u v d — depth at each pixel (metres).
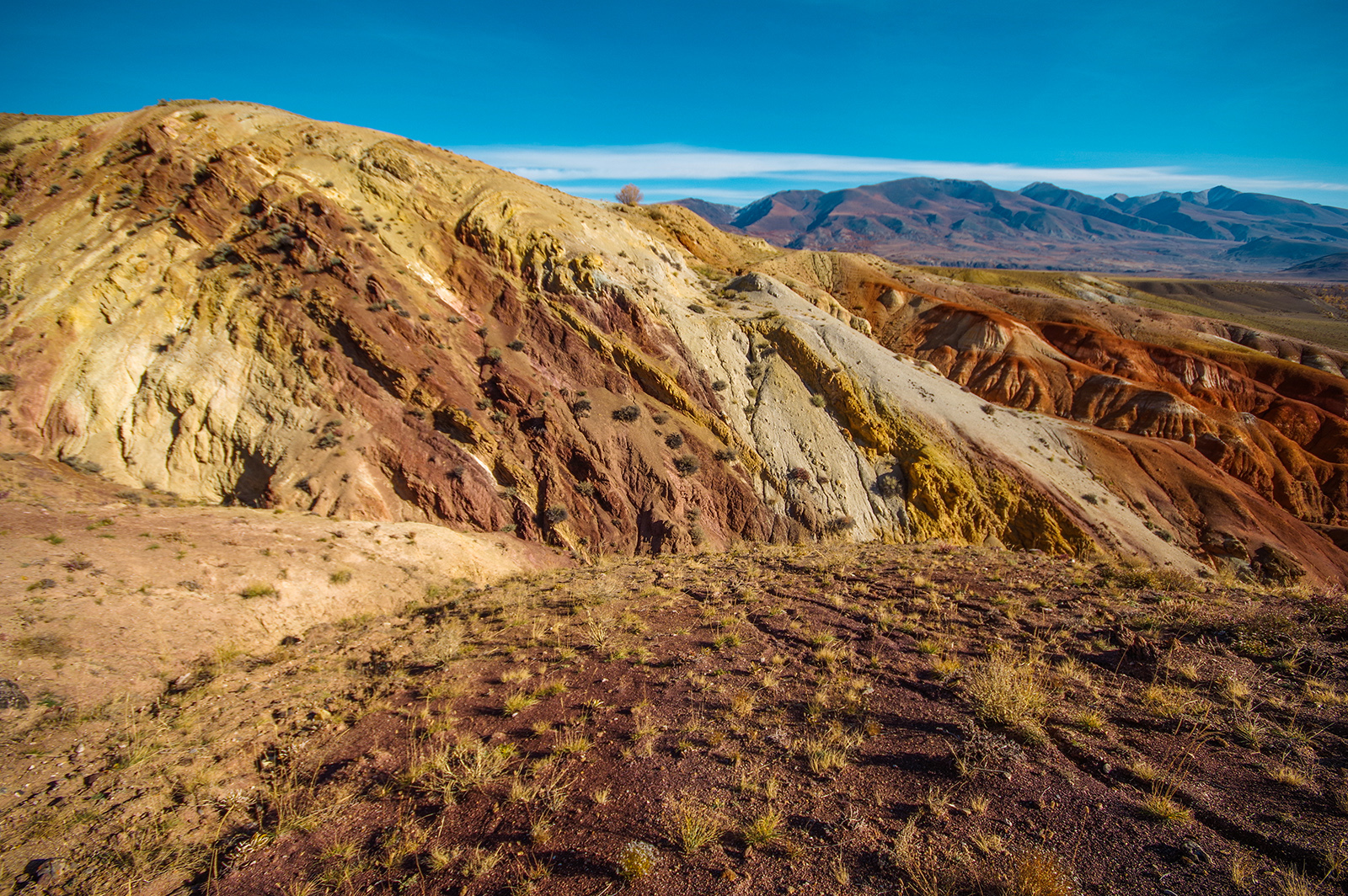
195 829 6.56
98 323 30.50
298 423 29.22
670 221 81.69
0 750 8.70
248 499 27.66
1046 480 39.19
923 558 15.26
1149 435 52.56
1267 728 6.02
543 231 43.06
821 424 40.03
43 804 7.31
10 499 19.12
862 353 44.97
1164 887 4.16
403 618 16.16
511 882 4.90
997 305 84.19
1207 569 36.47
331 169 40.56
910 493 37.72
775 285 55.12
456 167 47.50
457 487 29.14
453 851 5.41
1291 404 59.62
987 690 6.97
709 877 4.71
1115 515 38.81
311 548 20.70
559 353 37.41
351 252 35.50
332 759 7.63
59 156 38.91
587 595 14.05
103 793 7.36
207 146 38.69
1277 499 49.16
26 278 31.72
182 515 21.34
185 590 15.91
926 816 5.20
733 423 38.16
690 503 33.28
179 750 8.34
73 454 27.03
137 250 33.16
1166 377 64.44
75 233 34.06
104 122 41.62
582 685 8.76
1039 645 8.52
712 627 10.85
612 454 33.53
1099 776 5.53
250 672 12.10
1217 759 5.61
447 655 10.79
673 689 8.30
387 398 31.11
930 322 71.19
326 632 16.19
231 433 28.75
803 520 34.94
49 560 14.95
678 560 19.70
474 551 25.73
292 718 9.13
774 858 4.86
